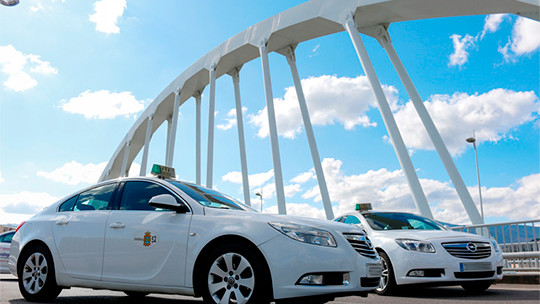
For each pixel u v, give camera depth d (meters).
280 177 20.12
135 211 4.62
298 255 3.63
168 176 5.14
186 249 4.04
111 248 4.51
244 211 4.26
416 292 6.96
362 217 7.75
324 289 3.64
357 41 17.97
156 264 4.19
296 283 3.58
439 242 6.30
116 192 4.95
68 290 6.99
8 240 11.27
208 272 3.88
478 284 6.80
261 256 3.69
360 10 18.66
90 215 4.89
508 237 9.22
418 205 14.48
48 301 4.98
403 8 18.03
